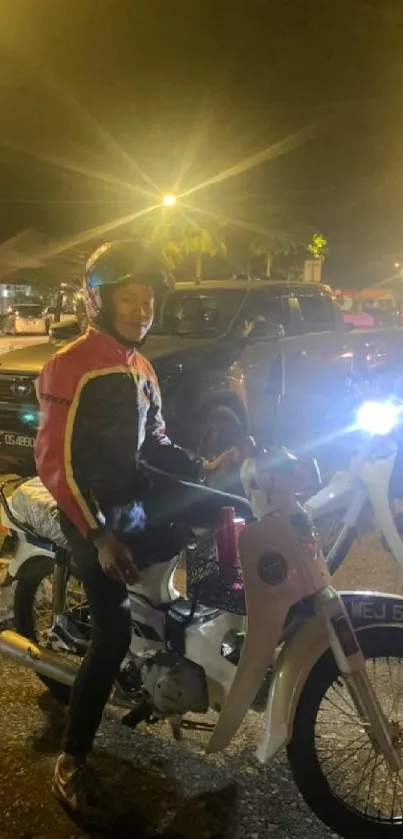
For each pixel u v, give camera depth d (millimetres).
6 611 3738
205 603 2881
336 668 2732
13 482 3828
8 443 6812
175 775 3150
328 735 3178
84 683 2920
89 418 2764
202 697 2900
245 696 2715
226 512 2834
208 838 2803
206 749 2777
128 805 2963
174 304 7543
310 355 8227
